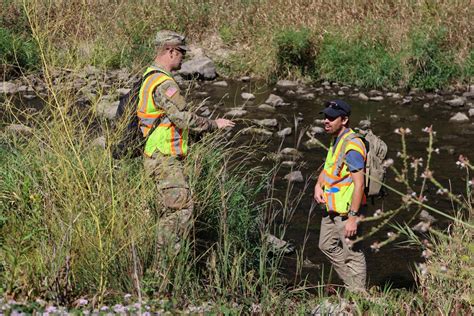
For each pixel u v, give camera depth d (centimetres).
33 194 571
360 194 614
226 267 573
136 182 602
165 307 482
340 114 630
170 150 609
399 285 709
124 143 606
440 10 1722
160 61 621
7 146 764
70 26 598
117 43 768
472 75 1600
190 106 643
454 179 1023
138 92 612
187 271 554
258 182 918
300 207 896
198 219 661
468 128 1300
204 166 716
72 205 541
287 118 1355
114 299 505
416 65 1600
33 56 1446
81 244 534
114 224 545
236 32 1845
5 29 1498
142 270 529
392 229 836
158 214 578
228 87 1614
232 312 510
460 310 527
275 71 1681
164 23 1841
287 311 551
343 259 649
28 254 554
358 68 1639
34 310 444
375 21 1731
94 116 597
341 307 568
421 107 1455
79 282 523
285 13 1814
